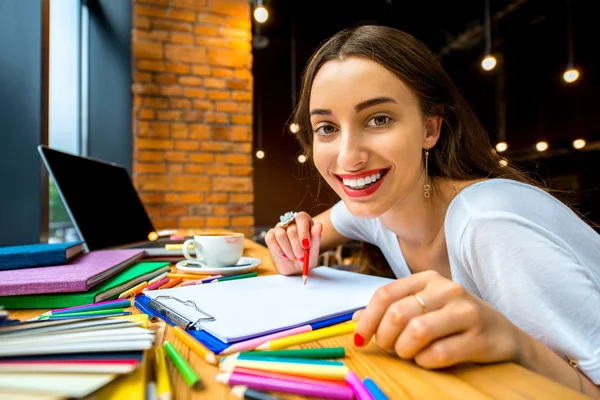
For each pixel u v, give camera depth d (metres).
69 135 1.84
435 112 0.58
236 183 2.30
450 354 0.26
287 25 4.02
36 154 1.24
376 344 0.32
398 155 0.52
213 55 2.27
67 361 0.22
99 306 0.41
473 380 0.25
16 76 1.22
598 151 4.33
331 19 3.84
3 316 0.25
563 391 0.23
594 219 4.11
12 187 1.21
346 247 2.41
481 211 0.47
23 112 1.23
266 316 0.36
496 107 4.79
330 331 0.34
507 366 0.27
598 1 3.59
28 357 0.22
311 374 0.24
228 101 2.30
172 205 2.19
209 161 2.25
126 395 0.21
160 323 0.37
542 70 4.77
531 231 0.42
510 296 0.41
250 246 1.19
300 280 0.57
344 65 0.50
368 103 0.50
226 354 0.29
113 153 2.15
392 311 0.28
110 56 2.15
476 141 0.67
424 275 0.31
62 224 1.63
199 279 0.60
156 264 0.65
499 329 0.29
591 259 0.51
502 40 4.33
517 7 3.62
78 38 1.99
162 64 2.18
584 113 4.42
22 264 0.49
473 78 4.75
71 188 0.77
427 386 0.24
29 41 1.24
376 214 0.55
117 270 0.54
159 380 0.23
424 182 0.63
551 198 0.53
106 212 0.91
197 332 0.34
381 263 0.94
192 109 2.23
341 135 0.53
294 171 4.88
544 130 4.79
